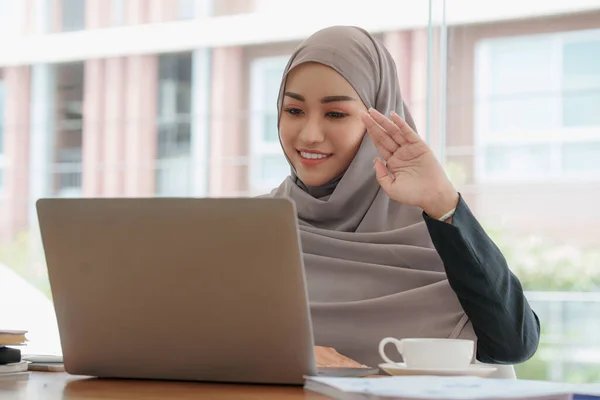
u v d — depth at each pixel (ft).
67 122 18.11
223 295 3.52
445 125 13.37
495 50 13.29
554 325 12.85
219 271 3.49
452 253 4.98
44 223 3.71
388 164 5.14
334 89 6.07
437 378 3.42
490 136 13.38
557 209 13.10
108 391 3.48
